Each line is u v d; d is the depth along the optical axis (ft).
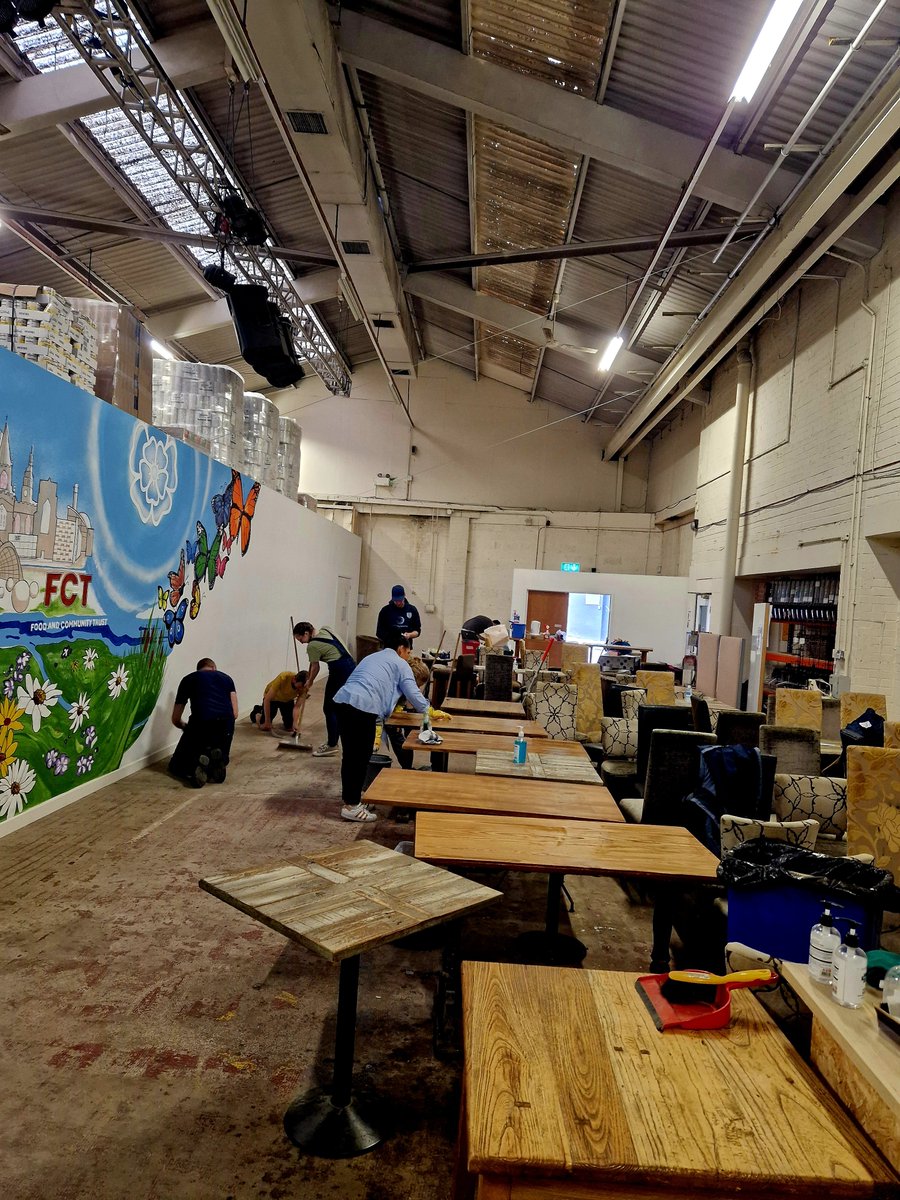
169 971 9.72
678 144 20.38
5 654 13.87
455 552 52.85
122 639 18.31
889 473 21.70
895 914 8.45
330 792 18.81
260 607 29.78
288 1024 8.71
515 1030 5.42
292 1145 6.80
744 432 33.94
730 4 15.89
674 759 12.21
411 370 45.50
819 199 18.42
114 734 18.26
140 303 38.09
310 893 6.89
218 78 21.71
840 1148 4.43
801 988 5.35
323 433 53.62
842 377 24.77
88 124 24.70
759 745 16.38
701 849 9.14
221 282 27.55
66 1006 8.75
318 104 19.54
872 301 22.90
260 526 29.35
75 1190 6.11
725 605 34.73
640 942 11.59
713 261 24.16
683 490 44.62
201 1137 6.81
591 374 43.04
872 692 22.86
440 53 20.31
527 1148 4.23
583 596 44.60
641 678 22.72
